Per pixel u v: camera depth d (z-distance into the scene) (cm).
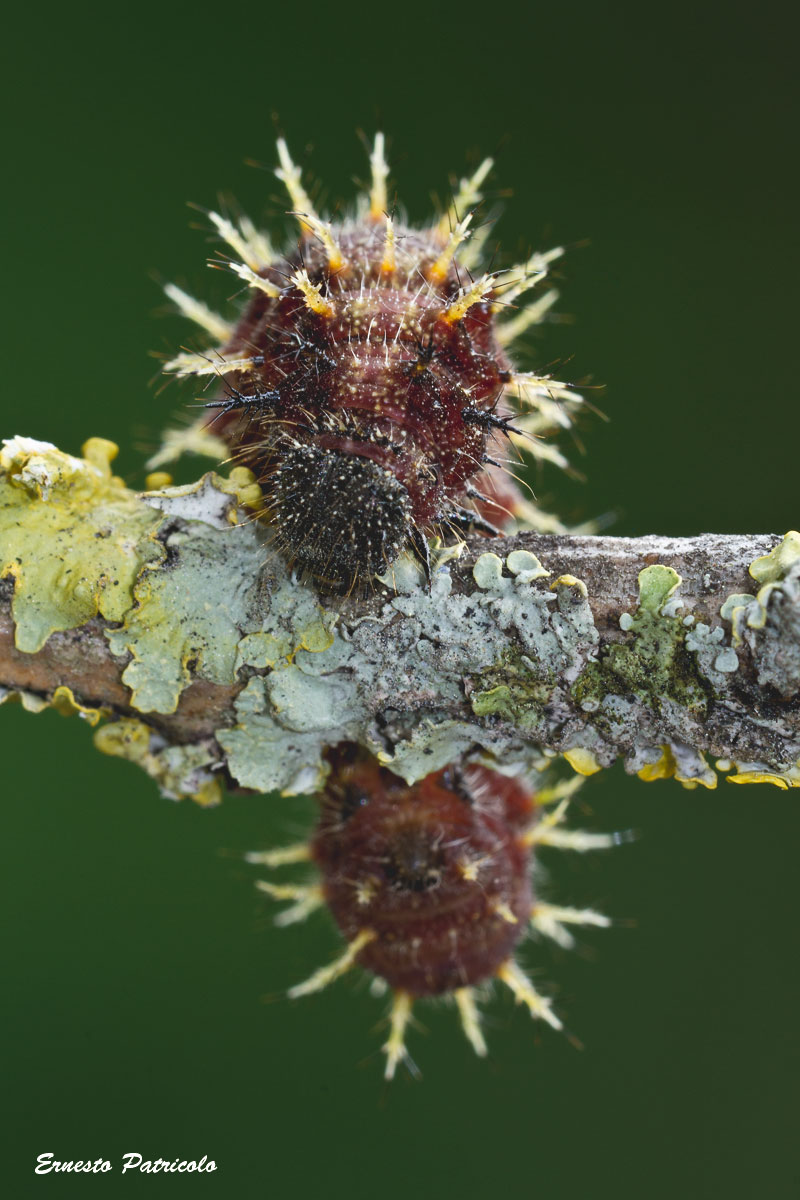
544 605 8
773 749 8
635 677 8
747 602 8
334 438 8
